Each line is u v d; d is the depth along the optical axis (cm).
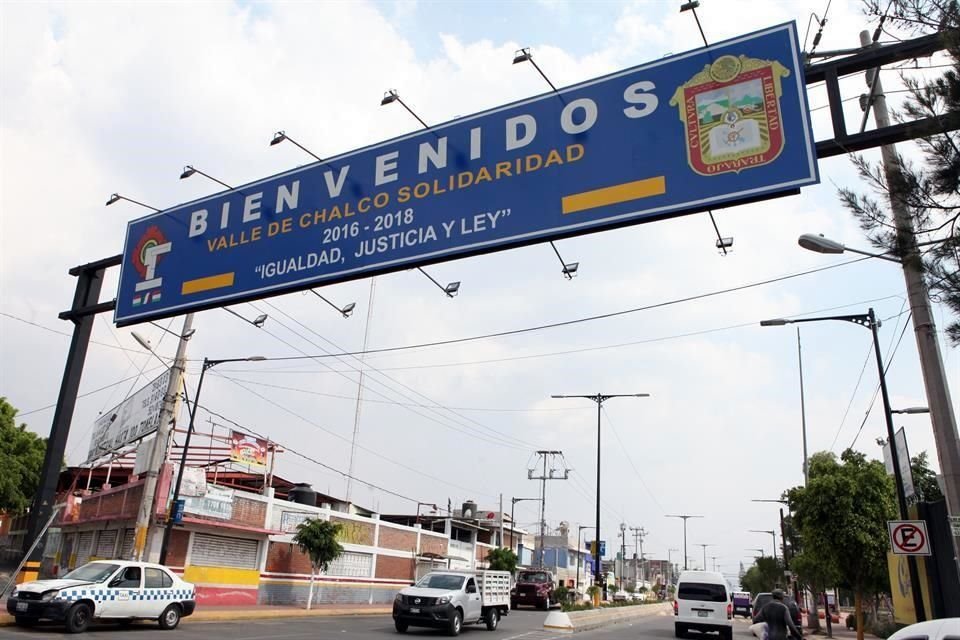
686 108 879
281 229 1152
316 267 1092
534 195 945
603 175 905
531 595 4272
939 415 989
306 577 3356
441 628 2130
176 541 2648
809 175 786
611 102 927
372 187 1077
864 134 797
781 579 7181
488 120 1008
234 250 1195
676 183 859
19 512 3984
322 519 3275
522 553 7575
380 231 1049
